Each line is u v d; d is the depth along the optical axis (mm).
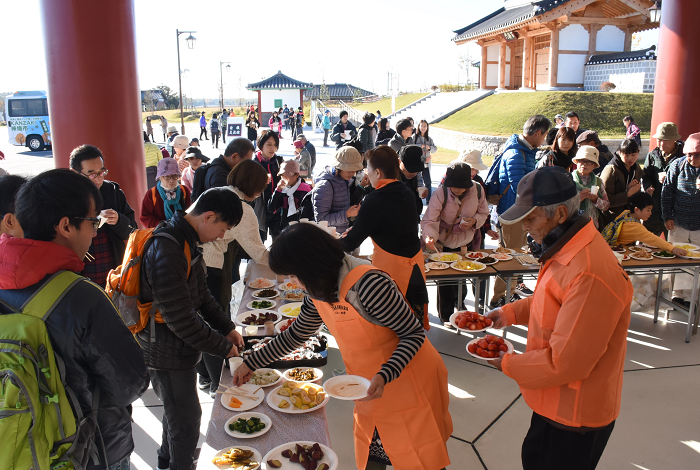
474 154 4875
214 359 3350
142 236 2250
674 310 4980
